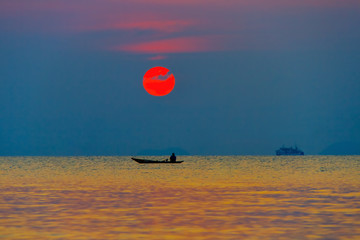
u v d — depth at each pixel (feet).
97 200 531.50
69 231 349.41
